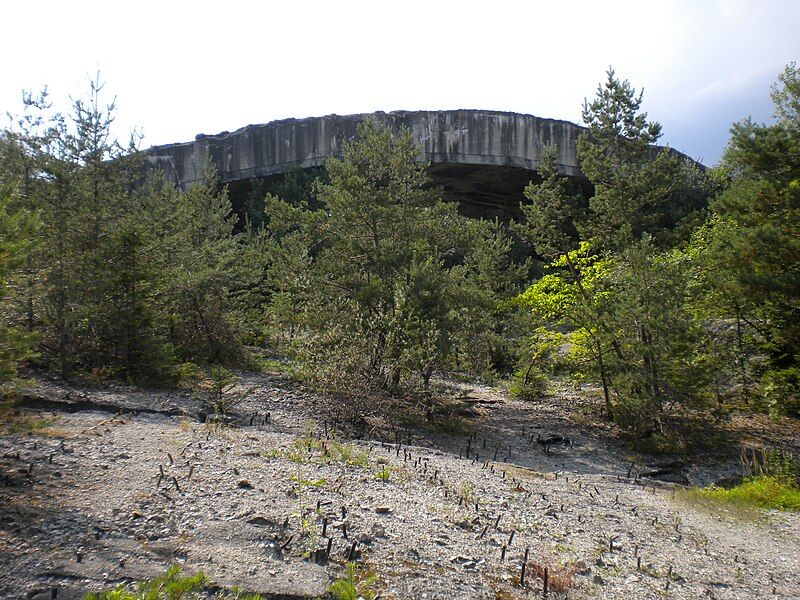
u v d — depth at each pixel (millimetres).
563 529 7949
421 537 6734
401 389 16297
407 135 21281
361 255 19969
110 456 8062
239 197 47469
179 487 7086
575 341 19109
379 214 19250
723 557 7637
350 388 14977
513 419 18453
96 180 18109
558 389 23453
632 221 32906
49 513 5848
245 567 5344
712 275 18172
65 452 8008
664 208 41281
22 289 12055
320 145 45344
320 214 20375
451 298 18344
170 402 13688
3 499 6039
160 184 29609
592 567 6711
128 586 4711
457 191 51656
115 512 6090
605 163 34781
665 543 7953
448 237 21125
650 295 16609
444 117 45281
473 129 45562
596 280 19438
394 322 15961
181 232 22219
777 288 15320
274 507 6863
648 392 16250
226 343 21188
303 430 13305
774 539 8773
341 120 45438
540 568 6340
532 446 15656
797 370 16812
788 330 16750
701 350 17703
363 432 14406
